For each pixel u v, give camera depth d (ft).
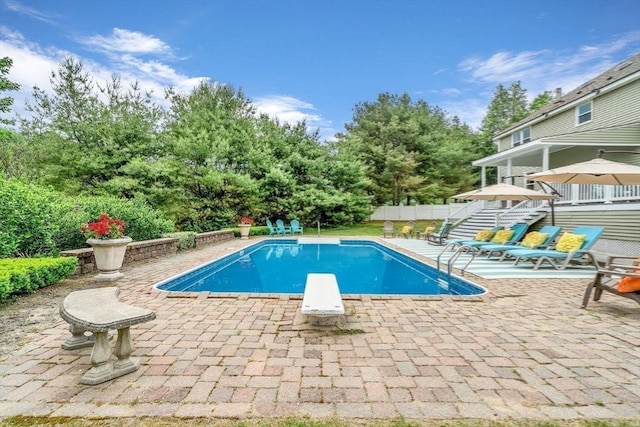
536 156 54.08
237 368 9.50
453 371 9.36
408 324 13.41
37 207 22.20
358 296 17.44
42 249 23.39
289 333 12.34
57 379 8.82
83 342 10.85
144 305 15.98
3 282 14.80
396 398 7.98
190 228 59.21
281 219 75.46
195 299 17.07
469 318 14.16
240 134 66.85
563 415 7.32
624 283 15.05
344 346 11.14
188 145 57.41
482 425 6.99
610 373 9.27
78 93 50.70
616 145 41.50
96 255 21.48
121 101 53.57
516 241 34.06
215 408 7.53
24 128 50.72
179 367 9.53
